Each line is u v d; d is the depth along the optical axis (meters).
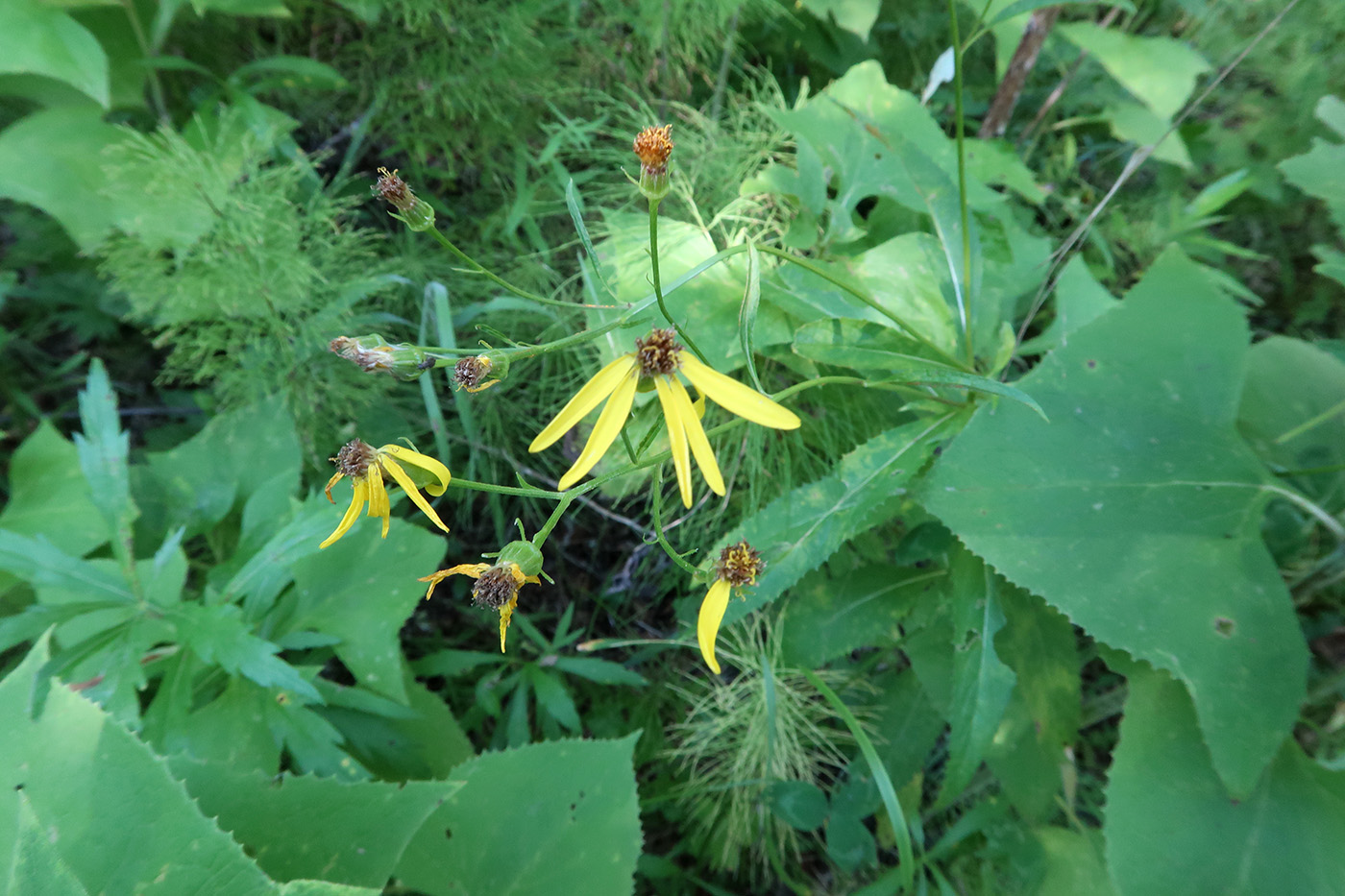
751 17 0.32
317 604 0.23
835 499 0.21
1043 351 0.26
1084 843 0.23
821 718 0.28
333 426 0.29
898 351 0.20
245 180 0.29
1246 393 0.25
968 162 0.28
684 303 0.24
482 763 0.22
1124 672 0.21
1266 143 0.33
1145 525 0.20
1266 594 0.19
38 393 0.31
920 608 0.25
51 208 0.26
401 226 0.32
